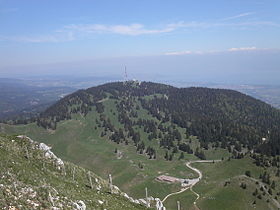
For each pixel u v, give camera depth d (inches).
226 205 5319.9
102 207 2197.3
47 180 2159.2
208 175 7416.3
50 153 2967.5
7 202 1481.3
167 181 7258.9
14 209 1454.2
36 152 2839.6
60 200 1800.0
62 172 2770.7
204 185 6678.2
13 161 2190.0
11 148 2596.0
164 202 6146.7
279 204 5398.6
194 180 7347.4
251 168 6998.0
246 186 5738.2
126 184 7736.2
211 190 5994.1
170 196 6456.7
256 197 5497.1
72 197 2005.4
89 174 3097.9
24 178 1908.2
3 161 2074.3
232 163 7465.6
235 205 5295.3
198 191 6304.1
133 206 2792.8
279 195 5708.7
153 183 7258.9
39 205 1612.9
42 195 1742.1
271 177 6451.8
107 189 3043.8
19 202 1535.4
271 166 7076.8
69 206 1796.3
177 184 7052.2
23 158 2524.6
